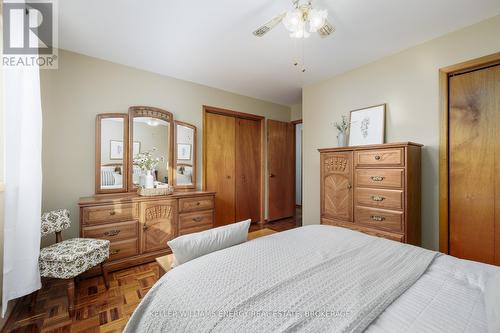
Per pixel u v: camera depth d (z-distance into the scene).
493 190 1.96
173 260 1.40
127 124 2.80
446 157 2.20
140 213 2.50
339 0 1.71
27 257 1.53
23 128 1.52
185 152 3.32
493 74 1.97
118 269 2.36
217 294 0.88
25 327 1.55
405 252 1.31
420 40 2.30
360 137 2.85
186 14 1.88
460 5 1.79
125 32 2.13
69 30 2.10
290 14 1.48
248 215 4.23
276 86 3.62
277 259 1.19
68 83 2.45
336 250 1.33
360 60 2.73
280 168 4.61
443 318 0.77
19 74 1.48
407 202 2.07
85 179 2.54
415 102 2.41
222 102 3.78
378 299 0.85
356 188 2.45
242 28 2.09
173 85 3.23
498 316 0.65
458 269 1.11
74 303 1.80
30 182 1.55
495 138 1.95
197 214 2.92
